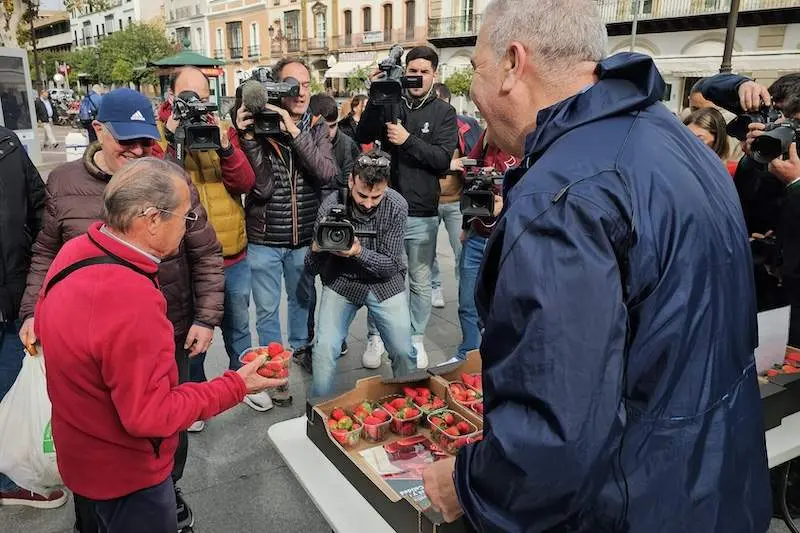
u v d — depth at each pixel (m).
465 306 3.54
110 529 1.61
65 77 38.00
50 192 2.17
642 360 0.92
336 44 31.30
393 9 27.78
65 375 1.42
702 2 18.02
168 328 1.49
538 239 0.90
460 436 1.78
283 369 1.71
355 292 2.66
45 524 2.35
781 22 16.69
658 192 0.92
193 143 2.65
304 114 3.22
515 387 0.91
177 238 1.53
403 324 2.73
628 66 1.01
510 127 1.14
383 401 2.03
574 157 0.95
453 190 4.08
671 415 0.92
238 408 3.24
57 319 1.40
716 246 0.95
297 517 2.43
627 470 0.92
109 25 52.81
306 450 1.78
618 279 0.88
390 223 2.64
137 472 1.55
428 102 3.56
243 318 3.13
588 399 0.86
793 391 1.84
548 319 0.87
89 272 1.40
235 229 2.98
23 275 2.51
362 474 1.55
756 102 2.26
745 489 1.00
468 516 1.01
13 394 2.22
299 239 3.28
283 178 3.16
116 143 2.06
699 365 0.92
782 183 2.28
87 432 1.48
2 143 2.42
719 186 1.02
